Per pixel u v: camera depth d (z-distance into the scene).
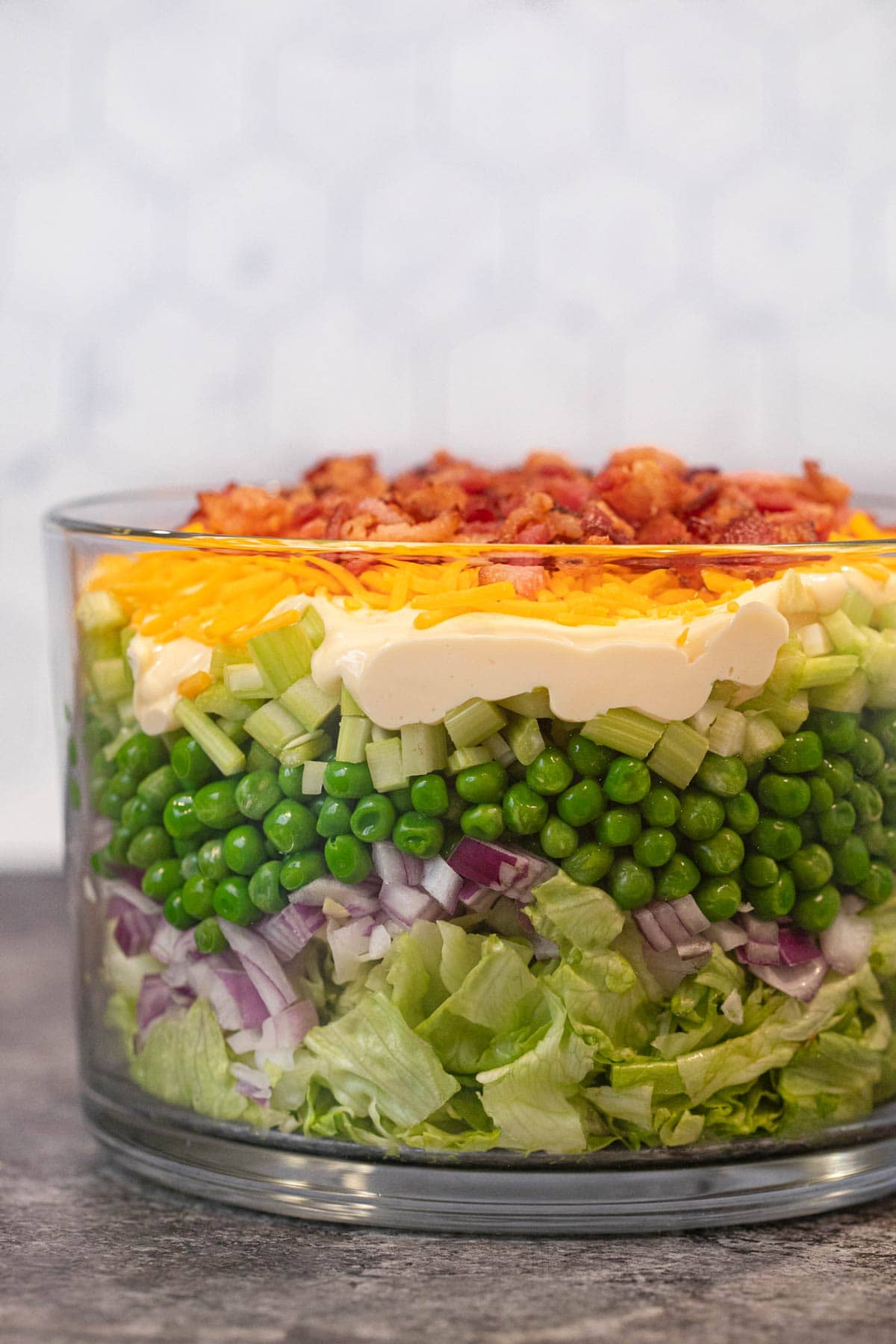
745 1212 0.56
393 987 0.53
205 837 0.55
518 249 0.98
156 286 1.00
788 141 0.97
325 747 0.53
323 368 0.99
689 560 0.53
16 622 1.02
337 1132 0.55
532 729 0.53
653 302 0.98
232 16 0.98
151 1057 0.57
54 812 1.04
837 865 0.55
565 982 0.53
